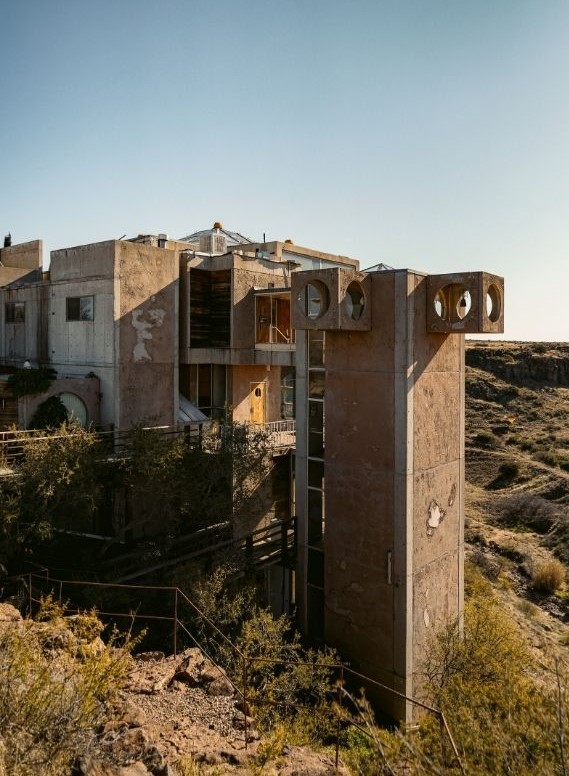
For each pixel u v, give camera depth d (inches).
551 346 3339.1
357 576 676.7
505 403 2691.9
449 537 708.7
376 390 653.9
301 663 527.2
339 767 310.2
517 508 1579.7
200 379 915.4
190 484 678.5
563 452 2001.7
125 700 329.1
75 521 749.3
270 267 951.0
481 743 298.0
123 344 759.7
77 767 214.1
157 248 805.9
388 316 642.2
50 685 234.8
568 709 301.3
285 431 944.9
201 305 891.4
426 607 668.7
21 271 952.3
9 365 899.4
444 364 692.7
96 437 672.4
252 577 724.0
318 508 738.8
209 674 400.5
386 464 648.4
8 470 560.4
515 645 641.0
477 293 620.1
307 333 740.0
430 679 599.5
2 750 195.5
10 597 491.8
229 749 308.7
